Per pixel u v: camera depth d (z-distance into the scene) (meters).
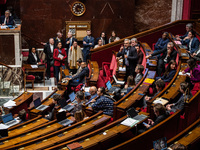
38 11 13.75
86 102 8.14
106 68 11.18
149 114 6.70
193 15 13.67
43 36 14.02
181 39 10.92
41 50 14.01
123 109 7.19
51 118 7.38
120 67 10.03
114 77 9.59
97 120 6.61
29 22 13.80
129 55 9.92
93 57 12.49
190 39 10.22
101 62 12.58
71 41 13.05
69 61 12.60
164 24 13.52
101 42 12.88
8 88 11.14
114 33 13.27
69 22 13.93
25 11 13.68
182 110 6.52
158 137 5.81
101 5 13.96
